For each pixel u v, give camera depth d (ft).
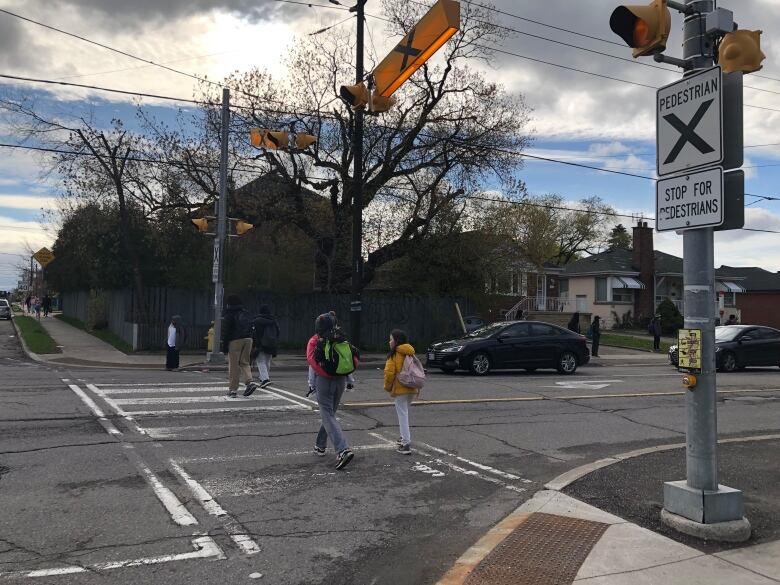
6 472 21.88
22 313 194.39
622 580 14.03
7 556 15.34
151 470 22.71
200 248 82.17
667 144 17.95
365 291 95.91
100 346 77.56
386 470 24.13
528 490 22.18
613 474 23.18
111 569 14.79
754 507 19.34
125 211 76.54
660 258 163.94
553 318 125.90
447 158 84.23
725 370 67.10
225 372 55.11
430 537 17.67
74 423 29.76
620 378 57.11
